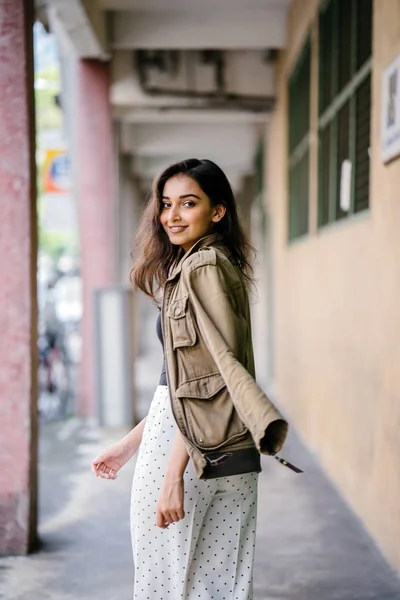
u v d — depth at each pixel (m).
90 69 7.87
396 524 3.41
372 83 3.92
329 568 3.44
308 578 3.32
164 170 2.08
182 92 8.39
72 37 6.84
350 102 4.57
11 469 3.66
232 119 9.66
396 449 3.43
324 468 5.36
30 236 3.64
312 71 6.09
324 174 5.56
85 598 3.12
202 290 1.89
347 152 4.70
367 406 4.02
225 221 2.12
